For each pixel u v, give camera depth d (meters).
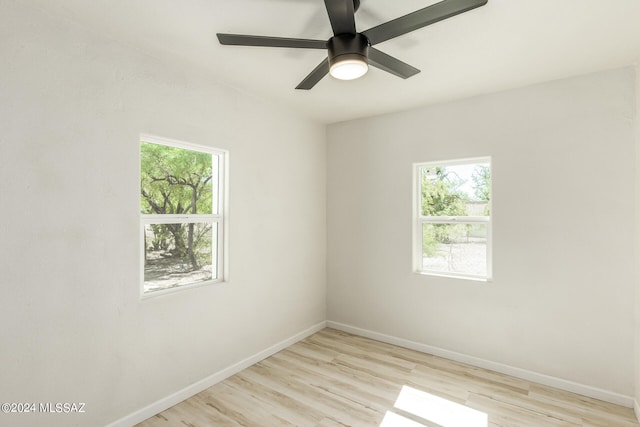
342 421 2.12
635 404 2.21
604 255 2.38
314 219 3.70
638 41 1.99
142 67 2.13
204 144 2.51
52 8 1.69
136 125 2.10
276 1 1.63
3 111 1.59
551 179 2.57
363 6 1.67
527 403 2.32
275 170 3.19
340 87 2.75
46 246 1.72
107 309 1.96
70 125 1.81
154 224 2.30
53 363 1.74
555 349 2.55
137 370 2.10
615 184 2.35
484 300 2.86
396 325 3.36
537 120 2.63
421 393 2.45
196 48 2.12
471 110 2.93
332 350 3.23
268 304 3.11
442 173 3.19
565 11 1.70
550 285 2.57
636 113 2.25
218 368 2.62
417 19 1.45
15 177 1.62
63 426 1.77
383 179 3.45
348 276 3.71
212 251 2.69
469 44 2.04
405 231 3.30
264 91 2.86
